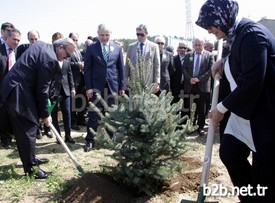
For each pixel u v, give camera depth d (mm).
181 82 6988
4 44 5578
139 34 5965
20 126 3920
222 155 2877
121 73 5672
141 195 3500
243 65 2498
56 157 4988
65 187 3717
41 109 3910
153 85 3602
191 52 6574
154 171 3352
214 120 2771
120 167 3455
